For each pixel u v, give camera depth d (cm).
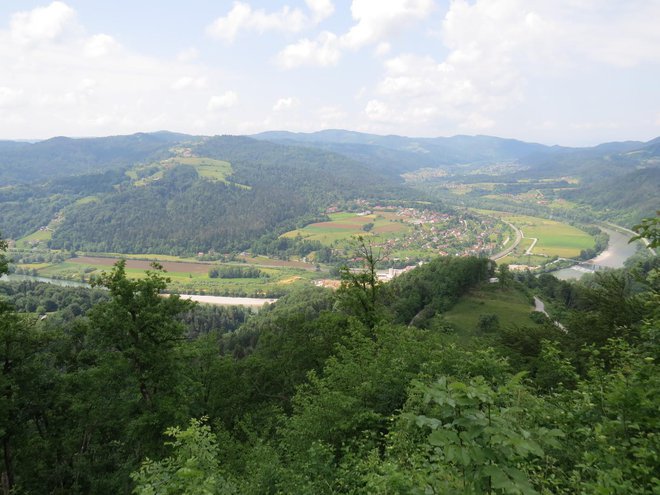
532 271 15475
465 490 315
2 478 1995
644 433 510
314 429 1223
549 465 589
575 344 1836
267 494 1023
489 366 1179
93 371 1977
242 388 2828
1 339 1789
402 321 7838
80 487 2130
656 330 738
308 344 2962
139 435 1969
